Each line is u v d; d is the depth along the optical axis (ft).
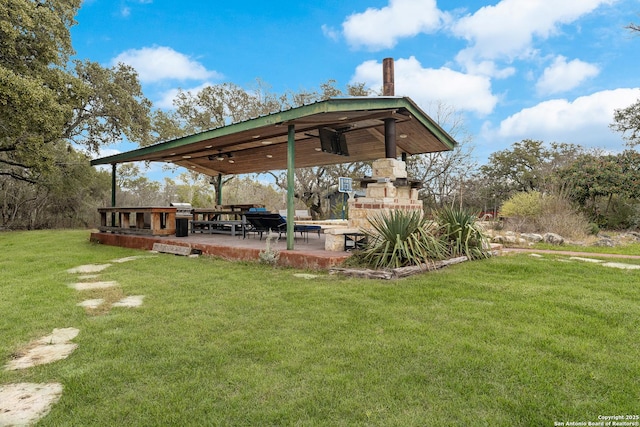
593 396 6.80
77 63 52.13
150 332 10.25
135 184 85.15
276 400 6.78
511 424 6.03
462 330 10.04
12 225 62.23
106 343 9.50
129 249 30.12
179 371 7.95
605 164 49.26
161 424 6.13
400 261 18.02
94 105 54.44
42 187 61.21
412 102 22.16
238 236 32.14
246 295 14.01
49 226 67.15
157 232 31.60
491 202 76.02
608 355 8.44
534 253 25.09
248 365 8.18
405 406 6.55
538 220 36.91
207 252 24.50
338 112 19.44
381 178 21.72
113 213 36.68
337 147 26.86
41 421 6.21
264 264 20.53
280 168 43.29
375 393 6.97
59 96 44.09
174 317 11.51
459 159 63.05
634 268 18.81
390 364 8.11
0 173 53.42
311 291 14.30
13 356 8.82
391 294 13.69
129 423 6.18
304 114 19.49
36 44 41.04
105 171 75.05
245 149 34.94
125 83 57.62
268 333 10.05
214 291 14.78
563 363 8.05
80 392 7.13
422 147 30.40
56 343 9.60
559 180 51.31
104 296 14.28
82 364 8.33
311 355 8.60
